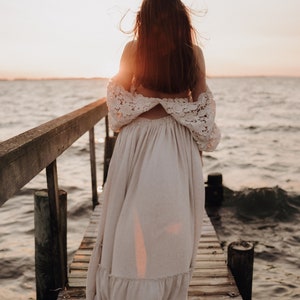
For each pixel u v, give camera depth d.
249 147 19.09
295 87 157.38
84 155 15.79
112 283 1.84
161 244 1.80
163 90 1.90
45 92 117.06
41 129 2.47
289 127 28.48
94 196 5.36
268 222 8.35
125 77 1.93
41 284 3.13
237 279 3.58
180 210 1.82
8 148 1.84
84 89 148.75
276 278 5.67
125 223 1.83
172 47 1.85
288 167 13.93
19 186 1.88
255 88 144.75
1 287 5.25
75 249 6.36
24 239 6.83
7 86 184.75
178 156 1.89
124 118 1.88
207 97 1.92
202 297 2.90
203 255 3.64
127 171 1.87
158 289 1.80
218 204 9.05
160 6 1.84
